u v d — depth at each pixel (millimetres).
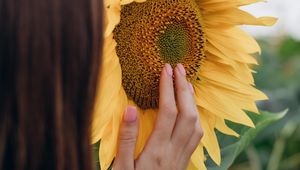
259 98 555
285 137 1258
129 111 472
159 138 482
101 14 334
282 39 1544
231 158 582
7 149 323
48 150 327
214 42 559
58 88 323
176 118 489
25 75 318
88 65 330
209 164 581
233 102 555
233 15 550
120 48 523
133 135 475
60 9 322
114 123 489
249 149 1106
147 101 530
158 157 480
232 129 604
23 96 319
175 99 498
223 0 548
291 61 1474
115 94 495
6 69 319
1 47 317
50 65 321
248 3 545
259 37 1565
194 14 547
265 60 1395
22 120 320
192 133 487
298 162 1316
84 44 327
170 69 499
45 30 319
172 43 542
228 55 556
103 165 484
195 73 554
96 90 338
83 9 327
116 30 522
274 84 1364
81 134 335
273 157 1207
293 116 1259
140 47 525
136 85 526
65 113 329
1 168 324
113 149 485
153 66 525
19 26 316
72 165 332
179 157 484
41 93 322
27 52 317
